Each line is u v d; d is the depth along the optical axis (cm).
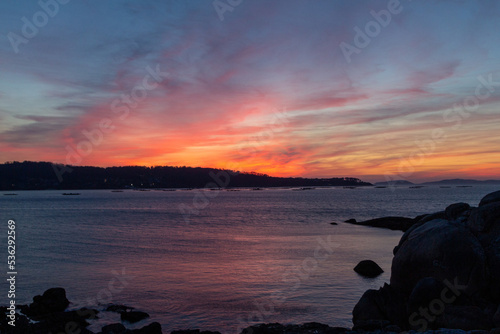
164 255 2959
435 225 1298
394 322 1161
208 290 1877
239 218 7144
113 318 1504
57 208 10925
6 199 19062
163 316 1521
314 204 12662
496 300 1115
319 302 1659
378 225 5431
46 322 1395
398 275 1297
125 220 6731
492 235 1230
